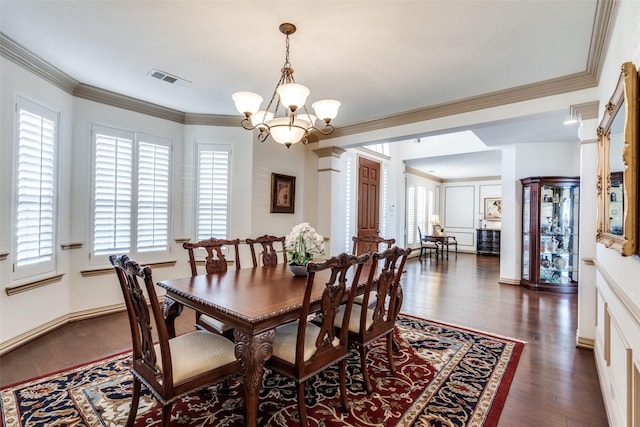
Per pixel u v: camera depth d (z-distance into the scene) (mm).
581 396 2152
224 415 1924
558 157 5273
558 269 5109
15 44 2510
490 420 1888
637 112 1362
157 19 2150
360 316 2299
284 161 4691
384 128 4113
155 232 3986
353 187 6262
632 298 1497
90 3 1997
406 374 2410
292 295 2004
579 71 2758
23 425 1803
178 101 3742
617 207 1766
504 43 2361
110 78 3133
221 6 1998
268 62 2725
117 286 3715
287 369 1777
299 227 2664
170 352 1631
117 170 3656
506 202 5586
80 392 2121
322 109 2357
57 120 3119
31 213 2857
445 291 4945
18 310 2764
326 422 1857
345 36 2309
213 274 2652
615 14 1862
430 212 9922
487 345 2939
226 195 4273
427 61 2646
